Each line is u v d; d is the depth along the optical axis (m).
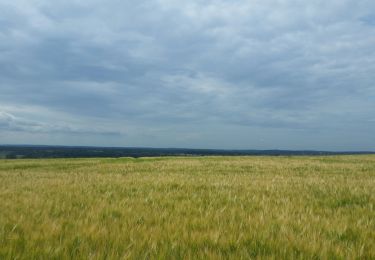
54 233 4.47
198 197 8.26
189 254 3.62
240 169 21.33
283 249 3.88
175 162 32.06
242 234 4.45
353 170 20.38
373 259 3.67
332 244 4.11
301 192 9.38
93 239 4.23
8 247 3.79
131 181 12.31
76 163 34.22
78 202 7.29
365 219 5.69
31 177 15.88
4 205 6.74
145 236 4.36
